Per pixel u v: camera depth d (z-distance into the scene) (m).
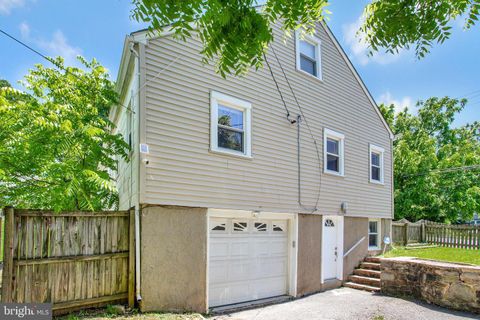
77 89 8.72
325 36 10.77
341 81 11.22
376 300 8.11
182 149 6.80
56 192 6.34
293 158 9.09
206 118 7.27
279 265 8.62
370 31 2.47
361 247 11.12
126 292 6.03
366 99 12.34
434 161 20.33
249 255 7.99
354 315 6.81
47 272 5.35
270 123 8.61
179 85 6.92
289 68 9.33
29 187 7.34
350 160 11.19
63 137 7.15
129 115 8.01
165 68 6.75
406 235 14.02
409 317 6.67
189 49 7.17
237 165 7.72
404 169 20.52
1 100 6.23
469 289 7.07
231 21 2.02
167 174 6.53
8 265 4.98
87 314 5.50
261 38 2.10
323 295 8.80
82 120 7.92
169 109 6.71
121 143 7.27
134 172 6.65
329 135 10.44
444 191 20.41
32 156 7.09
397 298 8.30
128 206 7.37
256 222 8.24
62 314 5.43
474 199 20.12
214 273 7.30
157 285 6.15
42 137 7.06
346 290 9.53
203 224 6.95
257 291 8.02
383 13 2.27
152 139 6.40
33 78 8.75
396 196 20.47
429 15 2.18
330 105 10.59
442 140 25.47
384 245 12.40
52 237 5.44
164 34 6.79
